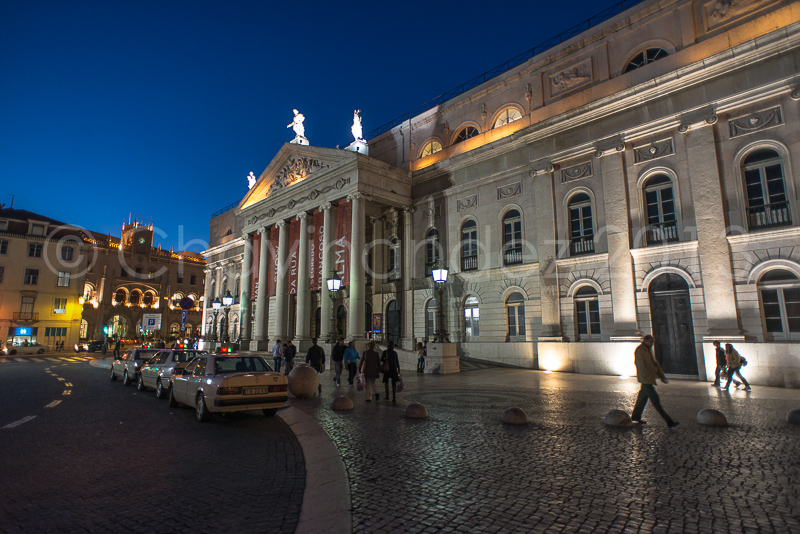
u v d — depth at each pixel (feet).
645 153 65.26
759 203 55.36
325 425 29.37
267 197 113.70
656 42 68.18
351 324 86.84
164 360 50.98
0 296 178.09
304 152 103.76
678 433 25.31
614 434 25.31
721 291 56.13
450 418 31.19
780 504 14.74
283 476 19.40
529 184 79.51
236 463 21.61
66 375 78.23
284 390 33.73
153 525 14.30
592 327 68.95
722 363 48.37
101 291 204.33
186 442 26.23
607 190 68.13
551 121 74.79
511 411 29.01
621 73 71.51
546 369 70.90
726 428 26.50
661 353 61.36
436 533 13.05
